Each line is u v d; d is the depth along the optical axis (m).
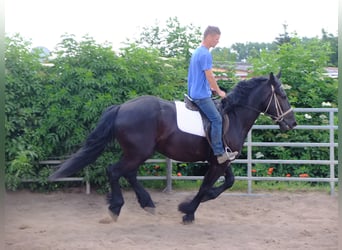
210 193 6.62
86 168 8.17
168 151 6.34
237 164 9.20
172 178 8.45
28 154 7.98
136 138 6.15
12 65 8.13
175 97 8.79
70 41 8.27
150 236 5.86
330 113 8.27
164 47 11.16
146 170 8.78
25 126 8.18
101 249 5.31
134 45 8.48
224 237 5.87
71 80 8.10
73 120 8.04
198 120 6.28
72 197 8.12
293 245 5.54
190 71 6.31
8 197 8.05
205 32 6.20
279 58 9.67
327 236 5.95
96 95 8.04
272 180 8.62
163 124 6.23
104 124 6.27
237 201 7.95
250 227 6.36
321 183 9.05
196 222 6.62
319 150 9.08
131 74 8.18
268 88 6.49
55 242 5.59
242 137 6.46
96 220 6.74
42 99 8.20
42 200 7.92
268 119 9.03
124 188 8.57
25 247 5.39
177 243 5.58
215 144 6.14
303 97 9.41
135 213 7.14
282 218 6.91
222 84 9.56
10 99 8.06
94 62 8.13
